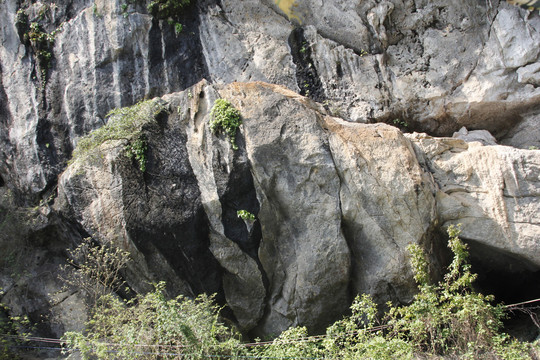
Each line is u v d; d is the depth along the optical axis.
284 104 7.36
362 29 8.52
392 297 7.05
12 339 7.90
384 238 7.00
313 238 7.10
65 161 8.45
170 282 7.49
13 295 8.23
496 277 7.63
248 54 8.65
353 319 6.68
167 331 6.42
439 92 8.25
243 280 7.41
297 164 7.14
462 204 7.19
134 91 8.49
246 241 7.26
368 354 6.17
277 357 6.41
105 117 8.43
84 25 8.59
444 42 8.38
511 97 7.99
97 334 6.74
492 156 7.26
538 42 7.71
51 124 8.52
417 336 6.50
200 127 7.52
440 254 7.21
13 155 8.62
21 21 8.70
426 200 7.06
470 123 8.46
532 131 8.16
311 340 6.61
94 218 7.49
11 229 8.41
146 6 8.67
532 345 6.39
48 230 8.46
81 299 8.03
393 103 8.41
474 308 6.41
